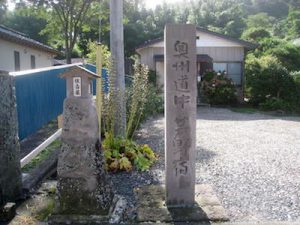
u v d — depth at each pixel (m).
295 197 3.79
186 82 3.40
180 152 3.47
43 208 3.46
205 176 4.50
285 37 33.19
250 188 4.07
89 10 19.20
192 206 3.51
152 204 3.56
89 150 3.26
